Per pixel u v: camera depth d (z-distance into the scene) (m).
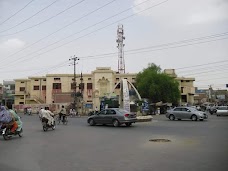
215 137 14.83
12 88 95.25
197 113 30.75
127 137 15.37
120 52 79.00
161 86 63.31
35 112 71.56
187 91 92.31
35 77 83.38
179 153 10.12
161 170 7.58
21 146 12.61
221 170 7.46
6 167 8.31
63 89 80.62
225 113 42.06
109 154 10.19
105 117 24.34
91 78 80.12
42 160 9.27
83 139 14.78
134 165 8.27
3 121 15.51
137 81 68.38
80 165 8.41
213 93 132.88
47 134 17.75
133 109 39.53
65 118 27.59
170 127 21.73
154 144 12.54
